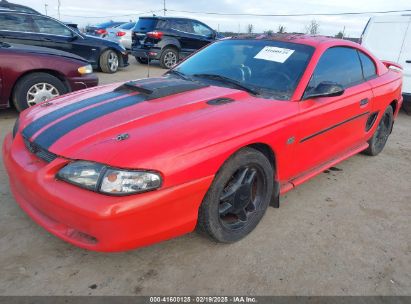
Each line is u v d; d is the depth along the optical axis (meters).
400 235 2.97
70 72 5.54
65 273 2.29
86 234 2.09
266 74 3.21
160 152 2.08
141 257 2.48
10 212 2.88
